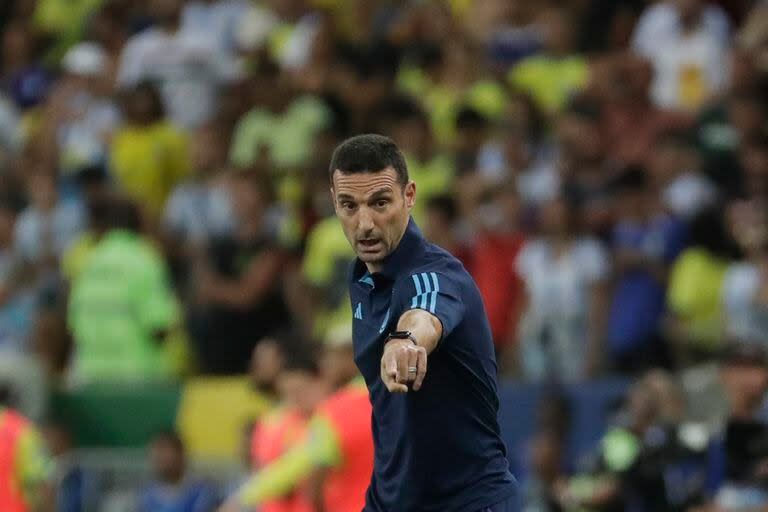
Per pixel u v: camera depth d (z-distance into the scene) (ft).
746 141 141.38
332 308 141.38
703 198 139.54
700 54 159.84
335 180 62.18
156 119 170.40
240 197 150.82
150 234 160.04
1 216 165.68
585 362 133.80
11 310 157.07
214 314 147.23
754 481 103.91
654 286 132.67
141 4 192.65
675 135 148.05
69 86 179.52
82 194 163.63
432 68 166.71
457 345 62.03
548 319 135.13
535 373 135.74
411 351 54.90
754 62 146.30
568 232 135.64
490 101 159.74
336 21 179.73
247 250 148.77
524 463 129.08
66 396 147.43
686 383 124.26
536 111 153.38
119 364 147.33
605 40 172.14
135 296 147.23
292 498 101.96
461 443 63.31
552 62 166.30
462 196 142.00
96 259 148.25
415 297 60.49
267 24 185.57
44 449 135.03
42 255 162.61
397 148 62.59
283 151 161.38
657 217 136.36
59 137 174.29
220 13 188.03
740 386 105.29
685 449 107.96
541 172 147.54
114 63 185.06
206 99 177.37
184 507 130.11
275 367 118.52
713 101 150.51
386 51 168.96
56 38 206.59
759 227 129.39
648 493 107.86
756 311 126.62
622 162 145.18
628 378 130.00
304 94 165.58
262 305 146.41
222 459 141.90
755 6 165.58
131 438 145.89
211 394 144.25
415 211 145.59
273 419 109.81
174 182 169.89
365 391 97.40
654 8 165.37
